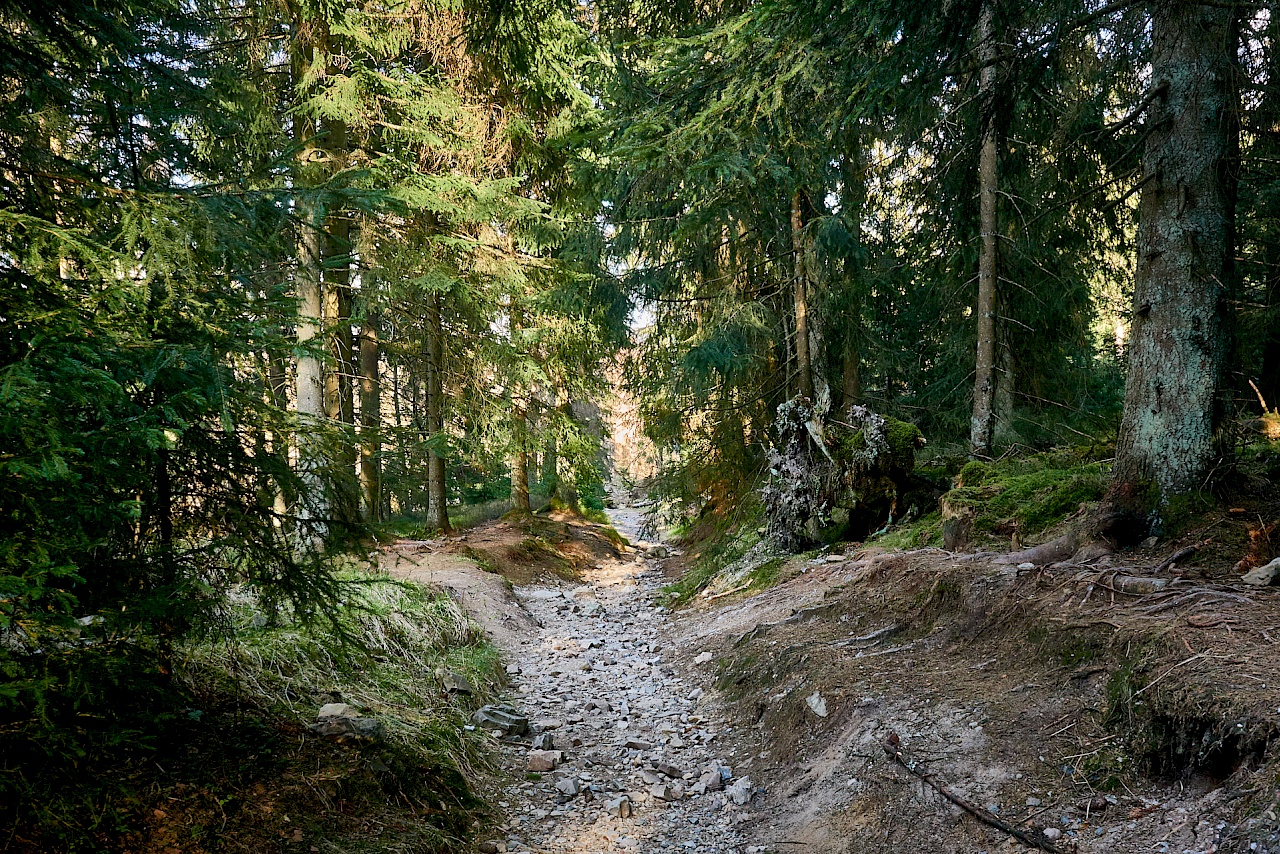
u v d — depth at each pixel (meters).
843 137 8.25
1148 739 3.34
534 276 11.70
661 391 13.20
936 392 13.48
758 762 4.94
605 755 5.24
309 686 4.70
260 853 2.89
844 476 9.16
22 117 3.04
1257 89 5.18
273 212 3.46
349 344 10.46
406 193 8.38
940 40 4.88
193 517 3.35
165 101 3.55
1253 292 9.27
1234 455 5.36
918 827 3.53
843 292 11.30
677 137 5.46
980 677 4.61
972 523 6.87
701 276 12.20
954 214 7.93
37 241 2.56
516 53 8.84
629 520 24.86
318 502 3.63
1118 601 4.53
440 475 13.91
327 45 8.64
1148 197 5.54
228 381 2.92
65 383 2.20
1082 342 11.92
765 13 4.60
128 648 2.86
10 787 2.44
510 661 7.52
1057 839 3.11
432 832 3.61
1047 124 7.03
